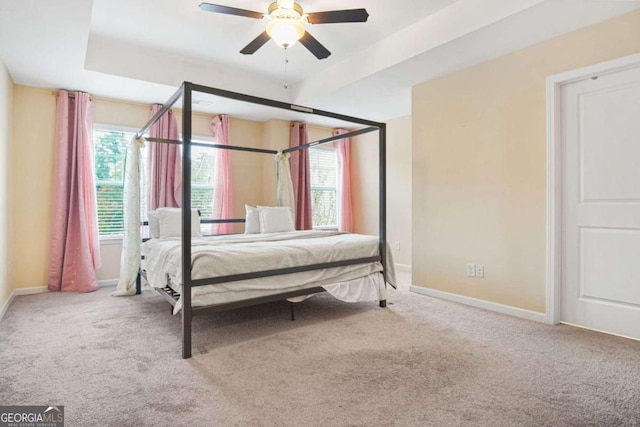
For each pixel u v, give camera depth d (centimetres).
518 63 301
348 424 153
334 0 276
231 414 160
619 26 244
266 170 545
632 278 247
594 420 154
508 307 310
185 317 224
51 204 395
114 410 163
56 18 247
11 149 362
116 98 430
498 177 316
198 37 338
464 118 343
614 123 254
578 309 274
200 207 497
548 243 282
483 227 329
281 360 218
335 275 308
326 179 616
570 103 276
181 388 183
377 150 579
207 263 238
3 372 199
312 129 595
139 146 381
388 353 228
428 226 379
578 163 272
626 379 191
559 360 215
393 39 333
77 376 195
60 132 390
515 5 243
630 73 245
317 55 293
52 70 341
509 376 195
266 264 265
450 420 155
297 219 552
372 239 343
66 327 278
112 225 438
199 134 495
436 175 370
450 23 284
